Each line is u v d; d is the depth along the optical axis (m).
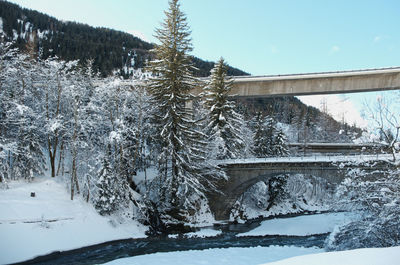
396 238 14.24
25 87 30.95
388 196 14.45
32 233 21.89
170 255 21.11
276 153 47.94
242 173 34.56
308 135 78.75
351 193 15.86
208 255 20.97
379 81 38.09
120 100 32.03
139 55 134.88
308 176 57.00
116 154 30.62
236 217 37.38
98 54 116.38
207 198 35.94
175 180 30.61
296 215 43.91
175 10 32.53
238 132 39.00
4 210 22.50
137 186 35.47
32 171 28.31
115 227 27.17
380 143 15.22
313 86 40.72
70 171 30.88
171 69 31.64
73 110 28.58
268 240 27.77
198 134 32.03
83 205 27.38
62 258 21.16
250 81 42.81
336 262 6.03
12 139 28.36
